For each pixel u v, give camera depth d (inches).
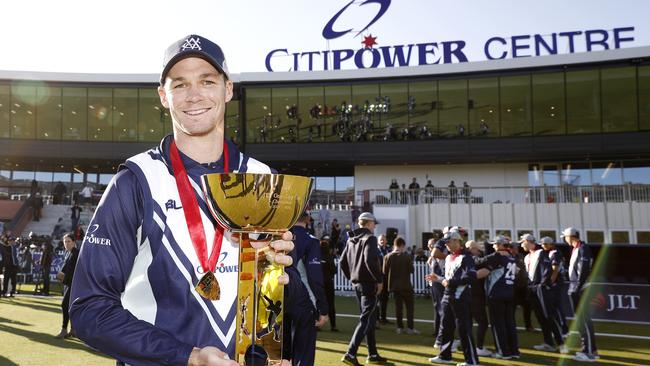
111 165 1223.5
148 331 42.6
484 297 285.1
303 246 164.6
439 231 829.8
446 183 1087.6
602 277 384.8
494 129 1008.9
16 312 408.2
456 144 1019.3
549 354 281.6
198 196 51.2
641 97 931.3
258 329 47.9
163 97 57.4
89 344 43.2
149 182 49.6
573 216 832.3
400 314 345.7
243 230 47.7
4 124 1104.2
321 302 163.9
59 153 1110.4
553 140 979.3
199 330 46.8
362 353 275.3
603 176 1038.4
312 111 1073.5
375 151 1047.0
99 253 45.5
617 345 305.3
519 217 852.6
